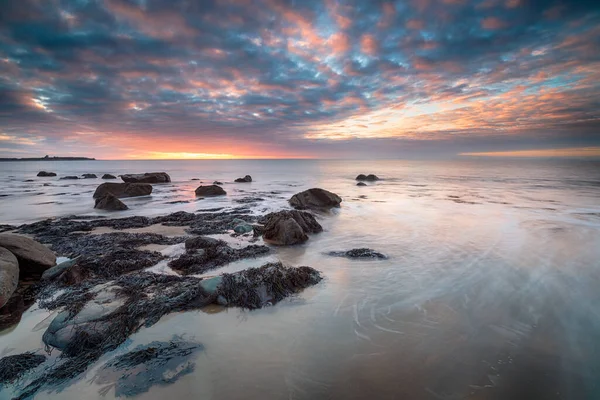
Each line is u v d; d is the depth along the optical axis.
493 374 4.50
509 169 63.12
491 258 9.51
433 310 6.32
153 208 21.05
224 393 4.16
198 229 13.87
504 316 6.09
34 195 28.17
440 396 4.10
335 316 6.11
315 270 8.41
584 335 5.45
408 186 34.72
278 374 4.51
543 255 9.72
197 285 6.95
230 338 5.38
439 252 10.20
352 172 66.50
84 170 82.12
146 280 7.68
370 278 8.05
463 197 24.73
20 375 4.49
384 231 13.38
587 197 23.67
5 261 7.40
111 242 11.52
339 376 4.46
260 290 6.82
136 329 5.64
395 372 4.54
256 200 24.78
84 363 4.71
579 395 4.12
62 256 10.04
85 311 5.92
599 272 8.29
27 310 6.44
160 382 4.35
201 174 63.06
